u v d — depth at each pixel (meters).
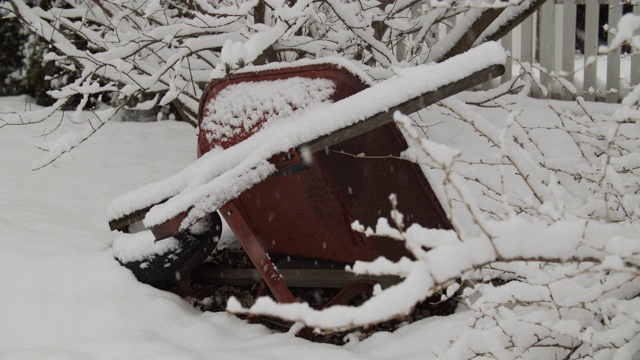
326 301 4.42
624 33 1.97
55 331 3.67
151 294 4.06
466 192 2.14
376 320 1.84
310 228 3.99
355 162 3.61
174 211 3.63
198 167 3.87
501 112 6.46
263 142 3.61
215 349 3.46
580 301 2.44
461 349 2.56
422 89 3.09
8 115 5.25
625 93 6.73
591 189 3.46
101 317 3.77
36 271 4.18
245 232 3.69
